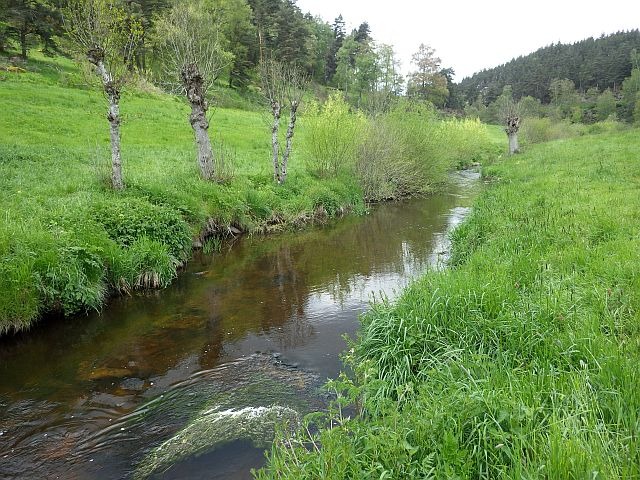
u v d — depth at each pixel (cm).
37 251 906
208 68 1812
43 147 2117
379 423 421
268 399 624
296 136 3575
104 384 679
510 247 945
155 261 1108
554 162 2555
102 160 1920
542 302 605
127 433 563
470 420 395
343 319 892
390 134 2420
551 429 353
